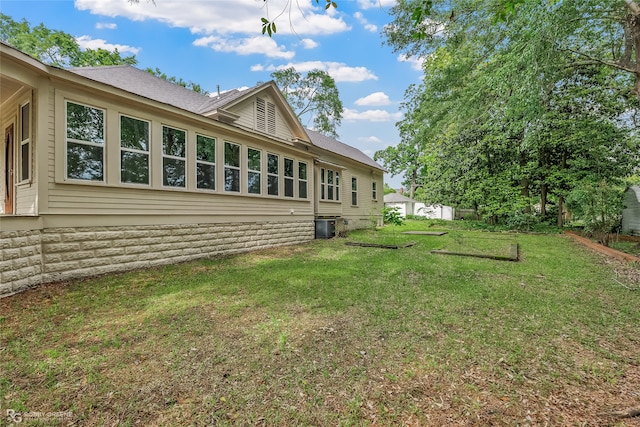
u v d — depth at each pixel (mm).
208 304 3750
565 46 7812
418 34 3225
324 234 11266
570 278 5148
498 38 7996
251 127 9094
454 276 5262
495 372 2277
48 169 4570
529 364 2396
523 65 7125
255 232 8477
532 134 9250
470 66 9523
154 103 5840
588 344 2738
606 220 9352
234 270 5672
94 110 5117
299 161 10461
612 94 12375
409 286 4621
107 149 5277
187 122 6641
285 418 1783
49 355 2453
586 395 2018
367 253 7832
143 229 5844
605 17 7188
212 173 7266
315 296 4102
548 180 14312
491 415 1817
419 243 9836
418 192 27375
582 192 9680
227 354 2512
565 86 13328
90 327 3021
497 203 15648
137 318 3270
